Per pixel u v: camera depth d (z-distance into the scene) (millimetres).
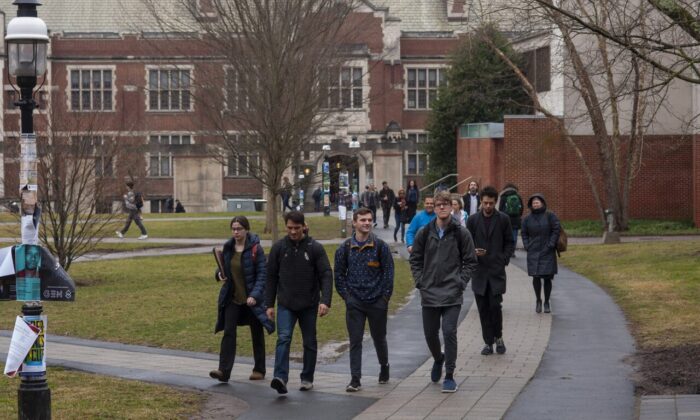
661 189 55531
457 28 98688
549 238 21859
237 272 15430
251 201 83688
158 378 15703
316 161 85312
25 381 11883
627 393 13938
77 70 93625
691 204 55531
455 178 73500
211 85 43719
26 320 11805
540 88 62688
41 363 11930
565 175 56188
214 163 83562
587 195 56219
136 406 13359
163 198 91250
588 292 25844
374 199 62156
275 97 40188
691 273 27719
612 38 16594
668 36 28875
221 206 84000
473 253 14719
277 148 40656
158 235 51344
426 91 95500
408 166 94625
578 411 12820
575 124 50375
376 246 14766
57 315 23344
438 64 95188
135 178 64438
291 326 14703
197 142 83500
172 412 13086
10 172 38594
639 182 55531
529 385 14648
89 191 31234
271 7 41469
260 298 15250
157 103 93375
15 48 11977
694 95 48062
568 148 55875
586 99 32812
